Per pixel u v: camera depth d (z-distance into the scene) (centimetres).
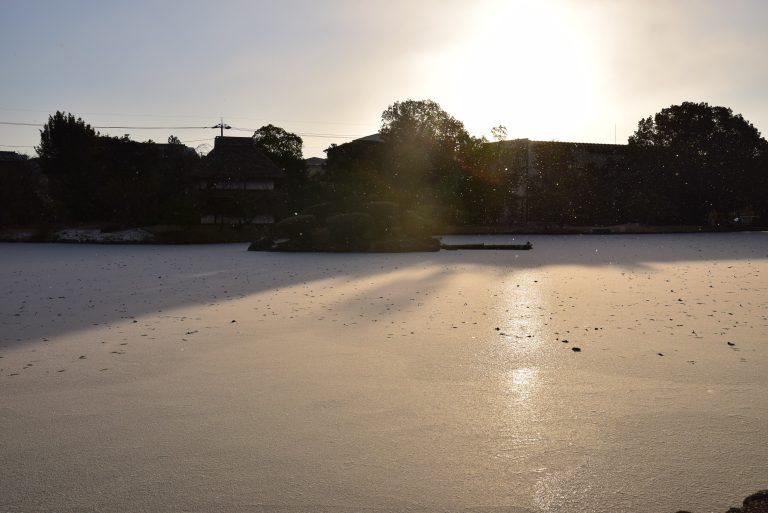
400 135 4850
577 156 5162
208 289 1488
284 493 422
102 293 1432
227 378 697
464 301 1260
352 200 3191
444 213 4572
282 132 5950
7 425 555
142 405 605
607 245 3209
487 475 447
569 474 446
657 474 444
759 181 5466
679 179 5269
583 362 755
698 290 1402
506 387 654
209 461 473
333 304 1229
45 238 3850
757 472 444
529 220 4878
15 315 1138
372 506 404
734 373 701
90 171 4547
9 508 404
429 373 711
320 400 615
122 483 439
